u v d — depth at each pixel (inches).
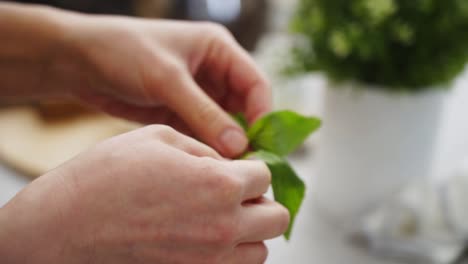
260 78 21.5
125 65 21.1
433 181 23.2
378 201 23.5
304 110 27.6
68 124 35.8
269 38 44.4
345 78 22.5
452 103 35.4
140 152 17.6
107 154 17.6
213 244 17.8
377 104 22.4
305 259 22.8
